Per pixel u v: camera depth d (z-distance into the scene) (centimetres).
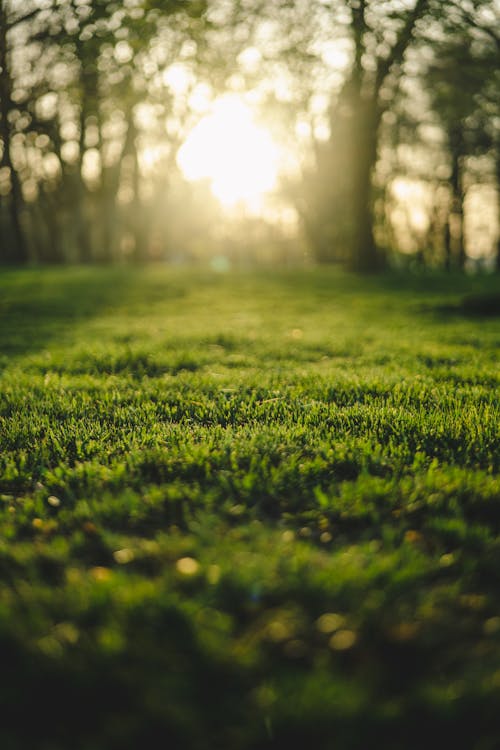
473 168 3800
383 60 2117
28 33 1467
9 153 2455
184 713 179
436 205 4441
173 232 4688
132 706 185
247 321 1120
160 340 862
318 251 3741
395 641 214
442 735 176
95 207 3653
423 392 530
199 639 207
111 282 1977
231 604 231
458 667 203
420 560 254
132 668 198
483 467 367
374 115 2314
